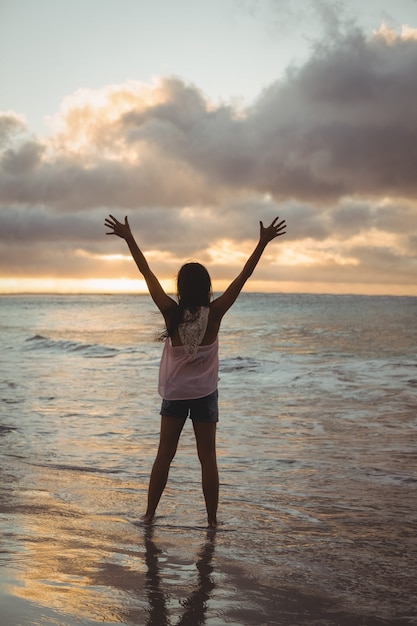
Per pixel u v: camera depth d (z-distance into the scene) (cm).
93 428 776
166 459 416
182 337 414
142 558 332
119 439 709
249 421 818
